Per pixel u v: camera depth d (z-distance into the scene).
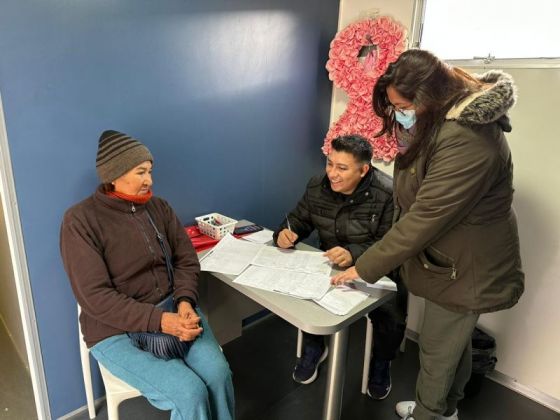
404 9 1.99
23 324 1.48
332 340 1.32
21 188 1.34
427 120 1.12
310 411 1.75
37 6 1.25
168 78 1.63
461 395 1.56
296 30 2.06
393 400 1.84
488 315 1.96
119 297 1.27
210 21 1.71
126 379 1.23
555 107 1.62
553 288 1.75
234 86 1.88
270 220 2.26
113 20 1.42
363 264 1.26
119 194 1.36
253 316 2.36
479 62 1.81
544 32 1.64
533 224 1.75
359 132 2.20
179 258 1.50
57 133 1.38
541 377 1.86
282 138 2.18
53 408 1.61
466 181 1.07
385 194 1.66
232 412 1.35
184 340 1.26
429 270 1.27
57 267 1.49
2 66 1.23
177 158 1.75
